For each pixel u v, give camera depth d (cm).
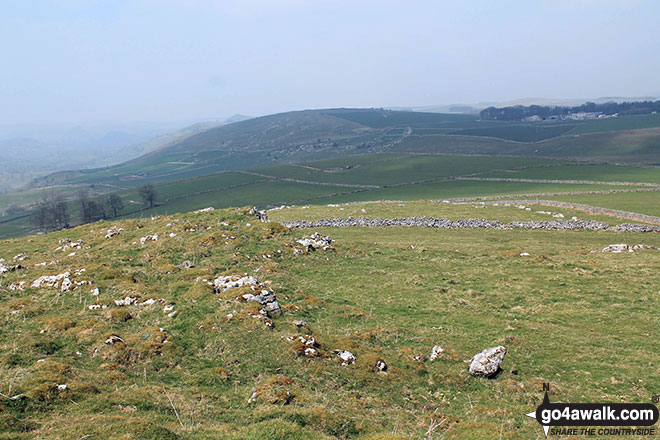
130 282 3125
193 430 1531
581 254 4684
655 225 6259
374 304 3278
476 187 14112
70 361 2016
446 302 3331
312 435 1535
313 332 2584
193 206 16238
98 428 1439
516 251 4797
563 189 11881
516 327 2858
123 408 1645
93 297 2816
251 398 1842
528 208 7588
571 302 3278
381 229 6525
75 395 1684
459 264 4431
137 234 4562
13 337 2195
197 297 2850
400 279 3888
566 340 2648
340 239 5822
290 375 2081
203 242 4156
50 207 16975
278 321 2633
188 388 1912
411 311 3162
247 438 1470
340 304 3234
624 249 4822
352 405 1883
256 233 4606
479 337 2727
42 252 4394
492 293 3512
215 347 2262
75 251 4247
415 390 2128
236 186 19212
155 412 1653
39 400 1606
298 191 16988
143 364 2067
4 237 16775
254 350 2256
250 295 2800
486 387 2158
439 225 6669
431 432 1705
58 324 2355
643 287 3481
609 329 2783
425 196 13062
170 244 4078
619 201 8425
